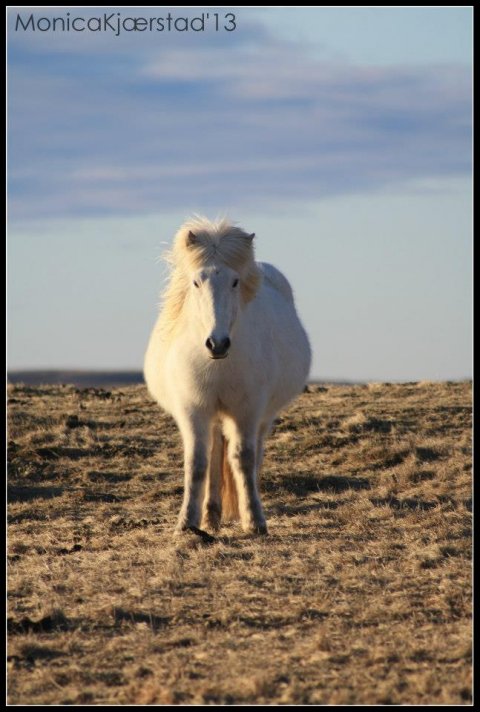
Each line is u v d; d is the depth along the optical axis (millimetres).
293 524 23203
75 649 14312
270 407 24125
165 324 21594
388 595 16641
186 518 21578
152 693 12359
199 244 20109
